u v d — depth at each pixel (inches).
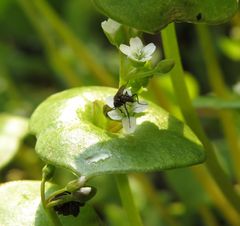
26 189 4.5
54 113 4.2
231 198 5.3
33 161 7.9
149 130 4.1
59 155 3.8
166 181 8.9
